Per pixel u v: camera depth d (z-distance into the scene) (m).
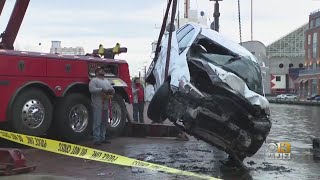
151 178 7.48
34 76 9.90
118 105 12.27
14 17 11.15
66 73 10.61
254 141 8.25
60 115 10.54
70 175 7.56
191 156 9.89
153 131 12.82
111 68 12.12
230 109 8.07
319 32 90.25
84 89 11.27
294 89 103.75
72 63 10.76
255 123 8.12
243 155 8.43
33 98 9.89
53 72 10.31
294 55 122.12
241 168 8.70
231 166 8.82
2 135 8.61
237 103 8.07
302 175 8.27
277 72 114.06
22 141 8.59
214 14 16.97
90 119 11.30
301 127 19.36
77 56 10.99
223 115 8.07
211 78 8.11
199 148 11.06
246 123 8.16
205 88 8.23
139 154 9.91
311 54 94.81
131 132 13.06
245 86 8.36
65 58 10.60
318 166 9.23
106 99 10.93
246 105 8.07
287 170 8.73
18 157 7.50
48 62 10.21
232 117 8.10
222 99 8.05
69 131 10.68
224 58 9.10
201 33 9.37
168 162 9.09
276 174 8.32
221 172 8.31
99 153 8.46
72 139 10.80
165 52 9.54
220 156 9.96
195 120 8.07
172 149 10.79
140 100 17.53
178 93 8.20
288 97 85.31
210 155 10.07
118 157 8.29
